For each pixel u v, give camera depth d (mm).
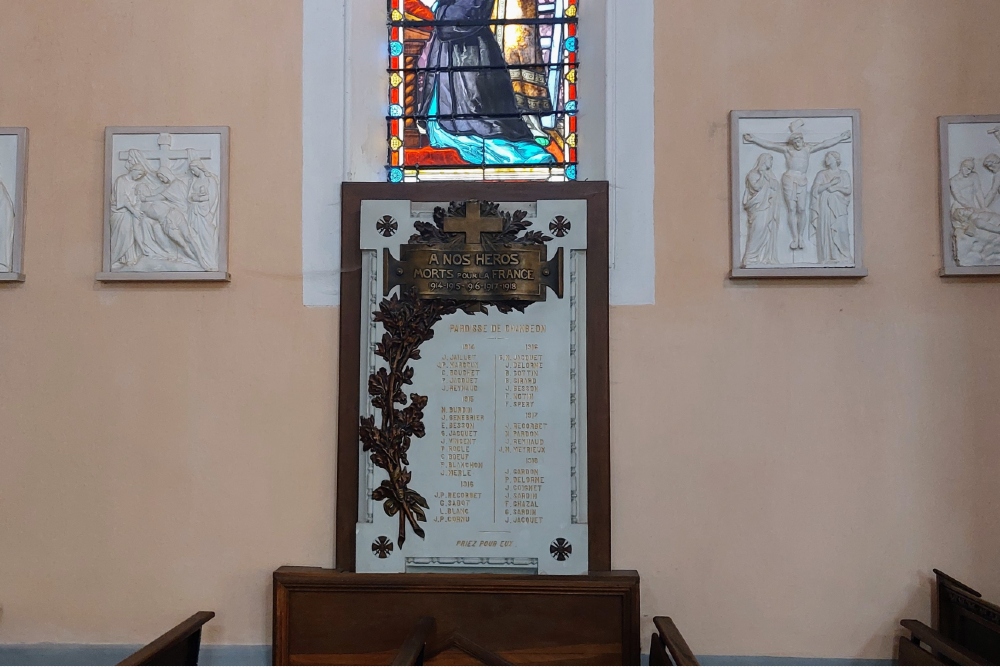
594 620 3031
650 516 3145
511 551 3092
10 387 3238
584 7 3506
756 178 3166
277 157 3279
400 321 3152
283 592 3082
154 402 3227
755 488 3145
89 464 3217
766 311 3180
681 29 3260
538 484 3115
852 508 3131
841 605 3111
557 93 3551
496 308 3174
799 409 3154
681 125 3236
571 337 3152
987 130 3158
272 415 3209
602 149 3312
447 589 3051
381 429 3135
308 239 3248
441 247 3170
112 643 3172
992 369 3137
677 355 3176
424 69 3580
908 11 3221
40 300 3256
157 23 3320
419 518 3107
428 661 2998
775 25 3244
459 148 3549
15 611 3189
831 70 3223
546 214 3188
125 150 3258
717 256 3197
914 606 3100
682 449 3156
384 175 3516
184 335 3238
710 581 3129
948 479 3123
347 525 3139
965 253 3129
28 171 3287
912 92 3203
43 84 3311
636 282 3195
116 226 3219
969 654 2580
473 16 3596
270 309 3236
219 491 3199
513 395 3145
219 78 3303
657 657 2982
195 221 3223
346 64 3303
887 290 3168
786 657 3107
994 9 3197
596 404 3141
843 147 3176
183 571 3184
